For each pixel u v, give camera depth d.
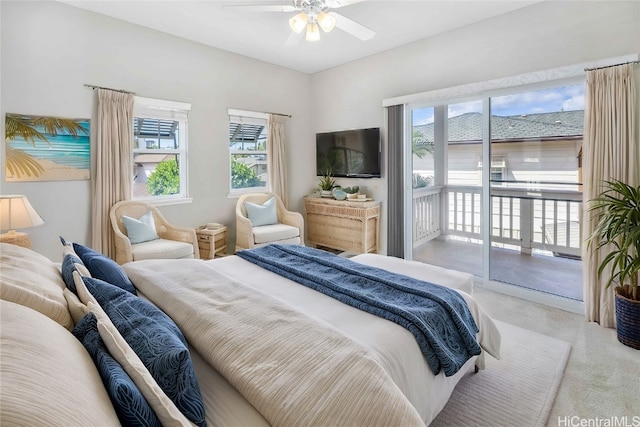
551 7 3.17
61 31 3.28
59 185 3.35
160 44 3.94
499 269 3.73
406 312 1.60
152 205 3.88
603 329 2.80
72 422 0.58
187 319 1.47
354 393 1.08
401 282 2.05
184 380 0.99
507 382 2.09
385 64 4.54
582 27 3.01
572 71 3.03
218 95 4.49
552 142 3.29
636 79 2.73
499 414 1.81
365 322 1.58
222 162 4.61
